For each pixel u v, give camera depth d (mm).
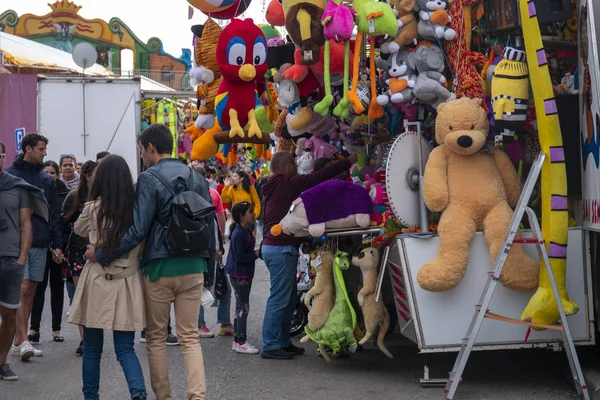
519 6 6121
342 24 6805
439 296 6430
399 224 6809
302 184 7852
